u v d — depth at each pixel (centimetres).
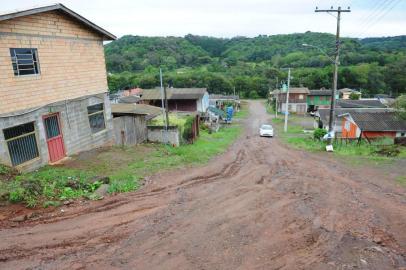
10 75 1065
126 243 630
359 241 646
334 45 2084
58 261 560
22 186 825
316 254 598
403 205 864
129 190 955
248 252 605
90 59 1500
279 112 6544
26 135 1143
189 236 666
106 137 1647
